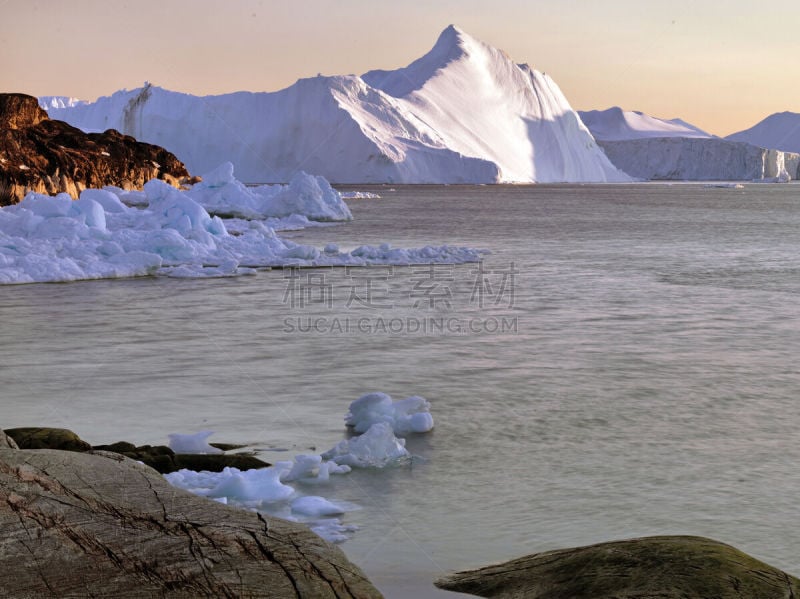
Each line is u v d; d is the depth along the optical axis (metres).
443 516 8.05
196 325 18.59
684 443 10.17
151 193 54.28
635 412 11.52
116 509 5.07
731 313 20.36
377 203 104.50
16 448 5.70
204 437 10.20
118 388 12.85
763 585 5.19
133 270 28.47
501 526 7.79
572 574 5.75
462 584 6.33
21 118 89.88
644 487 8.73
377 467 9.42
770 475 9.06
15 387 12.89
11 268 27.00
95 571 4.51
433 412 11.58
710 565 5.36
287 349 15.91
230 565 4.69
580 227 57.94
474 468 9.36
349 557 7.15
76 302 22.20
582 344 16.39
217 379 13.43
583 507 8.23
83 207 38.00
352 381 13.34
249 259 32.59
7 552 4.57
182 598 4.40
